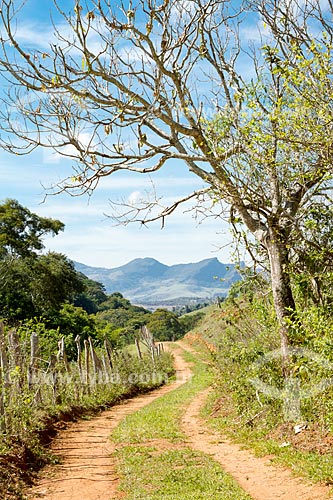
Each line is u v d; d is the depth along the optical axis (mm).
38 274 47312
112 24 10133
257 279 14734
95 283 108188
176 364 46844
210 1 11172
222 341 17766
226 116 11625
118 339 53406
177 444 12602
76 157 11406
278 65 9781
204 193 13031
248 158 11703
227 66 13125
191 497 8023
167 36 11016
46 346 21531
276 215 12297
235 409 15195
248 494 8211
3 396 10977
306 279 12930
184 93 12219
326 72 8820
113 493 8883
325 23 10070
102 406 21094
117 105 10945
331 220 12930
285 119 9469
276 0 10984
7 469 9445
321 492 7992
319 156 9727
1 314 43688
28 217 50969
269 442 11367
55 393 16844
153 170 12711
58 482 9648
